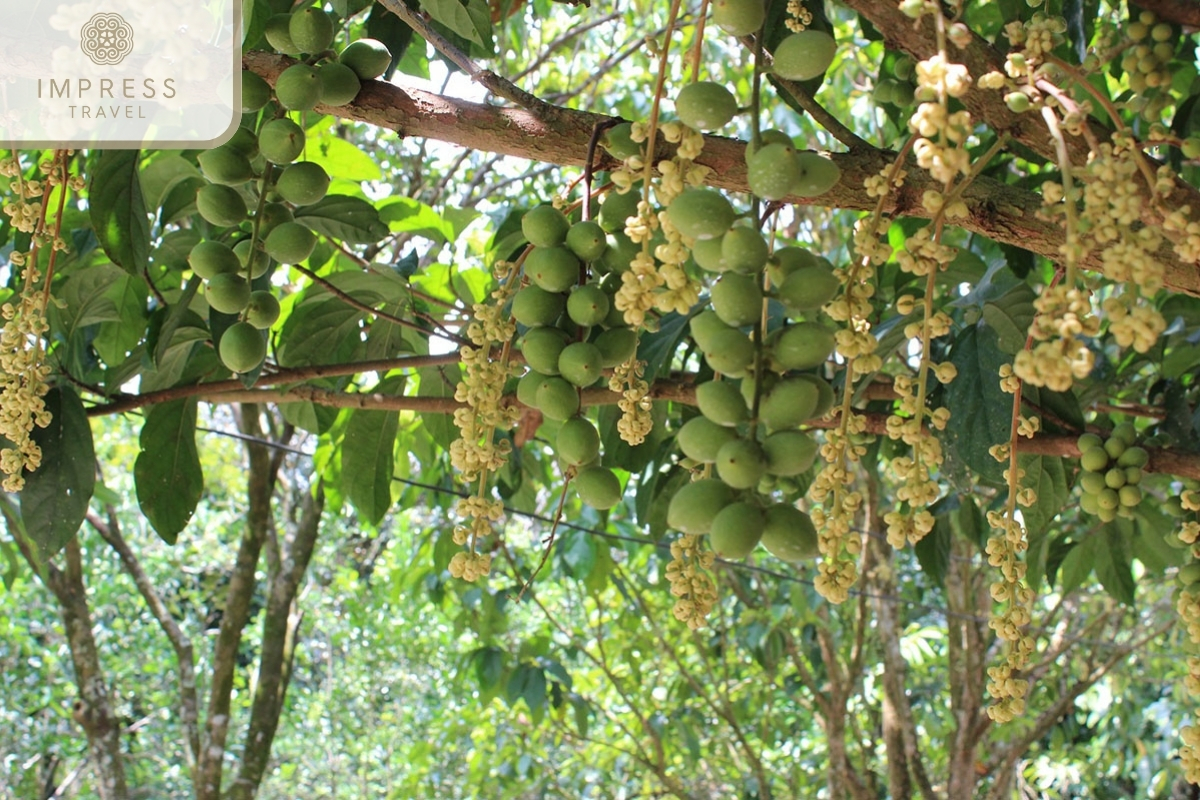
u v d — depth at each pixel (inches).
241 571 201.9
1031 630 263.0
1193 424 99.5
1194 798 291.4
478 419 54.3
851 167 59.3
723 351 41.4
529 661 215.5
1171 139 49.7
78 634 231.3
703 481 41.4
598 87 242.1
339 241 116.2
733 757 309.1
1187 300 113.4
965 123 40.6
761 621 237.8
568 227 53.1
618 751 299.3
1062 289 38.3
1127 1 58.8
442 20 84.2
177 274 111.3
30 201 75.1
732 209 43.1
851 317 46.8
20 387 67.6
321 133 109.7
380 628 423.2
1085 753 329.4
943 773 305.7
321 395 103.9
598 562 194.2
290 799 460.1
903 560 312.5
